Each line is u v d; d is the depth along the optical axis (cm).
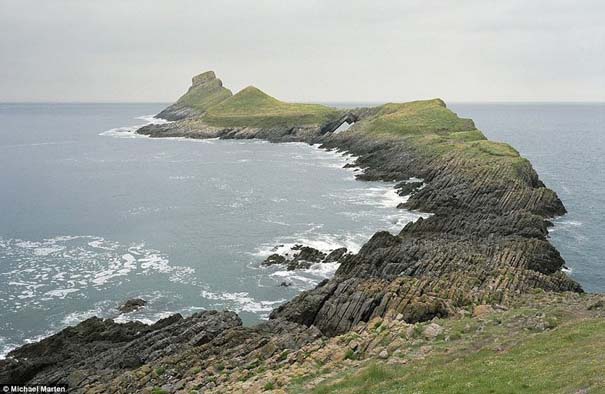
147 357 3712
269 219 8531
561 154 18050
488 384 2008
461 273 4919
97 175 13050
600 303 3225
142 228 8012
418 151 12694
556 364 2119
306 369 2833
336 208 9238
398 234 7175
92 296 5428
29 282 5772
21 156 16775
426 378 2277
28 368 3738
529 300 4116
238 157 16450
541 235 6881
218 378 3017
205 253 6794
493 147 11556
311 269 6138
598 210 9275
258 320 4888
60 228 7981
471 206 8412
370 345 3053
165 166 14625
